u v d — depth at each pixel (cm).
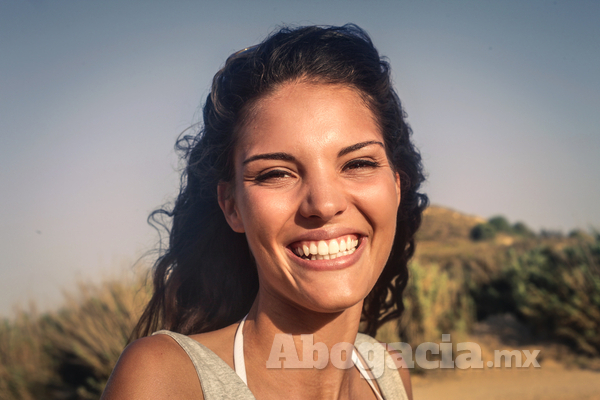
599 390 638
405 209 206
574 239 1170
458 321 914
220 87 150
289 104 134
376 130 147
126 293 665
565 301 891
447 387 686
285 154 129
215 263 182
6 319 730
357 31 159
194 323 181
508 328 962
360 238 136
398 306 226
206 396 117
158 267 190
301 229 129
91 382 626
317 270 128
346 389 152
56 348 665
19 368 653
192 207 184
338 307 128
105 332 637
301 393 138
